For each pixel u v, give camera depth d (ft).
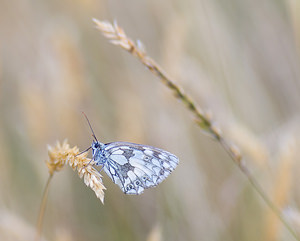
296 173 1.41
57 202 1.49
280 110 1.58
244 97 1.57
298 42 1.46
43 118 1.49
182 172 1.49
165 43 1.51
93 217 1.50
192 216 1.47
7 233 1.35
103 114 1.55
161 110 1.52
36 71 1.56
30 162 1.52
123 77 1.57
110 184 1.50
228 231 1.45
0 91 1.59
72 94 1.50
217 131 1.25
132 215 1.49
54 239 1.43
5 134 1.55
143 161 1.32
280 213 1.27
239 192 1.47
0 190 1.47
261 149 1.35
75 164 1.18
